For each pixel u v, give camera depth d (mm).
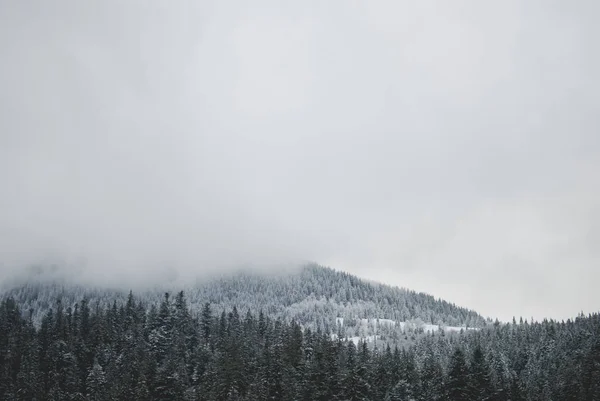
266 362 111188
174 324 140000
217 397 101188
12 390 116000
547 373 141750
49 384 118750
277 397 101125
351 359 112938
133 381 110062
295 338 126750
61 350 129500
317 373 96812
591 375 116000
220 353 120562
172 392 101938
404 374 114438
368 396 97312
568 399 114188
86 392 117062
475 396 89312
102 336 135875
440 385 102500
